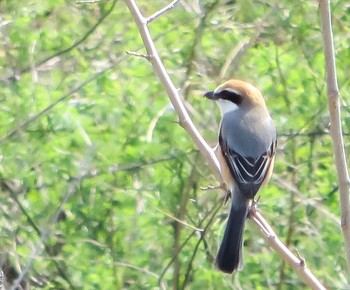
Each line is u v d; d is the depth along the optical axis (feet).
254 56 44.57
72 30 46.80
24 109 42.52
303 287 42.45
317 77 42.91
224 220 44.57
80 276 42.78
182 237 44.32
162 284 41.93
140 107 42.75
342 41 44.09
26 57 44.47
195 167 43.50
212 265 42.83
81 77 43.96
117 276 42.91
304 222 42.75
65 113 42.04
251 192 30.09
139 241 43.14
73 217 42.98
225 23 45.09
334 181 42.45
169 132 42.93
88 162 41.37
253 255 42.47
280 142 44.04
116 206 42.63
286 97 43.96
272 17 45.14
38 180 42.60
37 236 42.70
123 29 45.98
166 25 45.09
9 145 41.93
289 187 41.14
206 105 44.98
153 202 42.83
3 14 47.03
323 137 44.11
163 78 28.96
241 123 31.99
